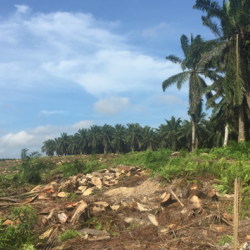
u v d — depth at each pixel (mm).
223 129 27297
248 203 5355
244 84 19266
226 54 20328
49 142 112375
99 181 9188
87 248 3961
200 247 3682
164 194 6277
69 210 5922
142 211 5703
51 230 4707
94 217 5324
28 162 12789
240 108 20719
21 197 8086
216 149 13430
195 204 5207
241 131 20484
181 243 3867
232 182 6438
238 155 11867
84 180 9078
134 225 5078
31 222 4520
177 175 7352
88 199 7199
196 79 30266
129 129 68312
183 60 30547
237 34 19547
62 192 7793
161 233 4504
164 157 11609
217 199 5699
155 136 61125
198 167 7621
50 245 4203
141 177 8891
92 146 79812
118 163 15156
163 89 32156
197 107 32031
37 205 6664
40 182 11727
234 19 19766
